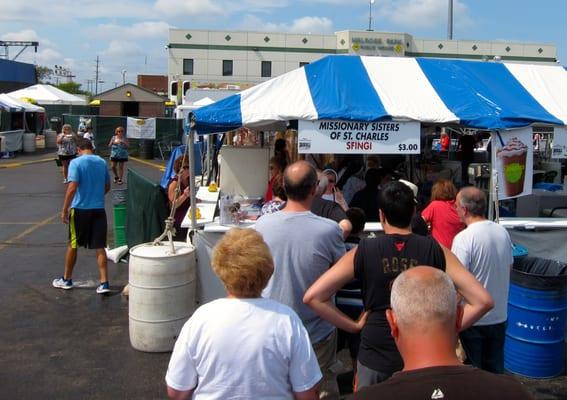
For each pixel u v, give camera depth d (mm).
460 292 2836
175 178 7375
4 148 26016
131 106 44875
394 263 2875
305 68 6434
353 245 4461
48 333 5688
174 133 28000
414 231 4469
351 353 4086
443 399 1587
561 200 7340
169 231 5488
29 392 4477
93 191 6699
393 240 2928
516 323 4797
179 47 57000
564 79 6984
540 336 4707
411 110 5934
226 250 2383
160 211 7473
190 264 5348
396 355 2861
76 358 5117
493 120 5902
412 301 1729
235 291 2373
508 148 6043
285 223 3305
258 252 2375
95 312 6285
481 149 11836
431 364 1677
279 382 2305
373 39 55094
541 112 6207
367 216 6574
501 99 6309
